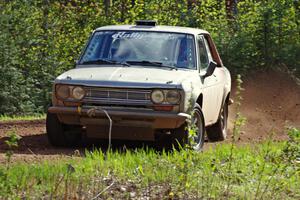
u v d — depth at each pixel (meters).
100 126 14.87
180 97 14.55
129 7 31.50
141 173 11.62
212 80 16.83
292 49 32.00
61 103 14.98
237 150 14.46
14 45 28.64
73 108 14.83
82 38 30.98
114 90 14.68
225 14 32.16
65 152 14.68
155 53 15.94
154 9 31.53
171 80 14.75
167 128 14.64
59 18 31.72
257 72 31.64
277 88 30.67
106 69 15.46
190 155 11.73
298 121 25.84
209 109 16.64
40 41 30.77
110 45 16.23
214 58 18.34
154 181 11.11
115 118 14.64
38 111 29.11
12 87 28.39
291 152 13.21
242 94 29.98
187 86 14.77
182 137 14.68
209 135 18.42
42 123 19.86
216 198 10.52
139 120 14.62
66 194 9.85
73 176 10.91
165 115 14.45
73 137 15.70
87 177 11.04
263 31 32.09
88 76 15.00
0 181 9.98
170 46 16.08
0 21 28.98
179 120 14.47
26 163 12.24
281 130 22.28
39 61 30.34
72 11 31.88
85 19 31.56
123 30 16.52
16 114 28.36
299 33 32.41
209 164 12.46
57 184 10.03
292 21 32.16
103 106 14.75
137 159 12.56
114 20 31.30
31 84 29.50
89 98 14.80
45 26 31.34
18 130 18.11
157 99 14.53
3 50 28.33
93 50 16.30
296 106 28.95
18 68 30.39
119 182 11.02
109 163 12.19
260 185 11.52
